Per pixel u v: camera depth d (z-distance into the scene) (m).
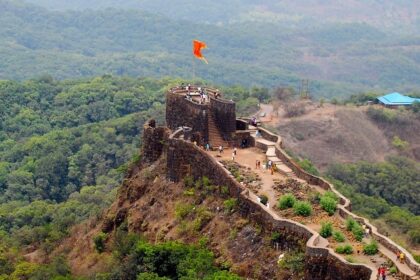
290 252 51.88
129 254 64.56
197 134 75.25
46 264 82.94
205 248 59.12
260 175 66.44
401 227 113.31
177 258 59.00
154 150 78.31
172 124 80.69
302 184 64.19
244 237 56.75
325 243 50.38
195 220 63.41
